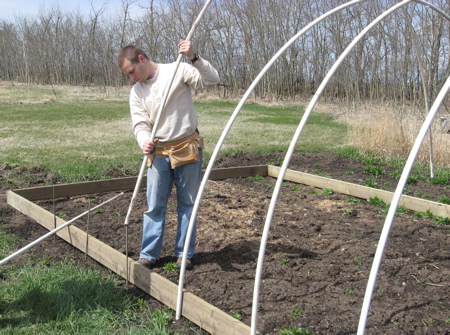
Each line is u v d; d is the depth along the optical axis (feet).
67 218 16.62
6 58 152.66
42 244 14.32
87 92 99.81
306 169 27.17
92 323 9.37
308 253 13.37
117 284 11.37
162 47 96.78
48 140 35.14
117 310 10.05
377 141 30.50
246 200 19.70
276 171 25.00
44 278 11.17
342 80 62.85
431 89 39.88
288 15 92.22
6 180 21.80
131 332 8.98
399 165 27.86
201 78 10.64
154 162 11.25
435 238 14.98
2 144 32.09
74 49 141.90
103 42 117.39
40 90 102.32
